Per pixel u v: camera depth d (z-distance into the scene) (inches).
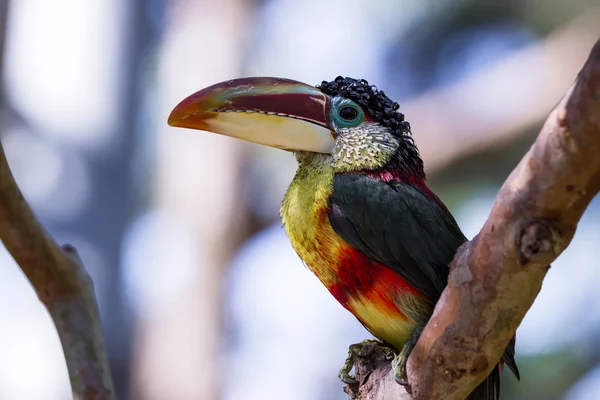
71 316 210.4
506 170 513.7
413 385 204.1
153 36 663.1
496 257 173.6
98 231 655.8
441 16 594.2
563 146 155.3
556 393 535.8
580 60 493.4
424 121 503.5
